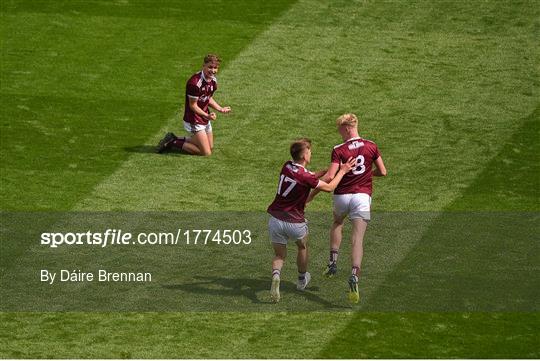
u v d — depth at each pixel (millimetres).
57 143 59562
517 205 53781
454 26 74375
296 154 44031
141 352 41188
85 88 65938
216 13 75875
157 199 53844
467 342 42000
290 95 65500
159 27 73812
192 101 57188
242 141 60375
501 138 60781
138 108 63750
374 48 71375
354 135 45750
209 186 55344
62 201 53438
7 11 75562
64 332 42656
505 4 77250
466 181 56250
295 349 41438
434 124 62375
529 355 41125
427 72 68562
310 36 72812
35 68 68250
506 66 69375
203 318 43750
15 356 40781
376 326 43156
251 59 69688
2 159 57531
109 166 57188
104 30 73312
